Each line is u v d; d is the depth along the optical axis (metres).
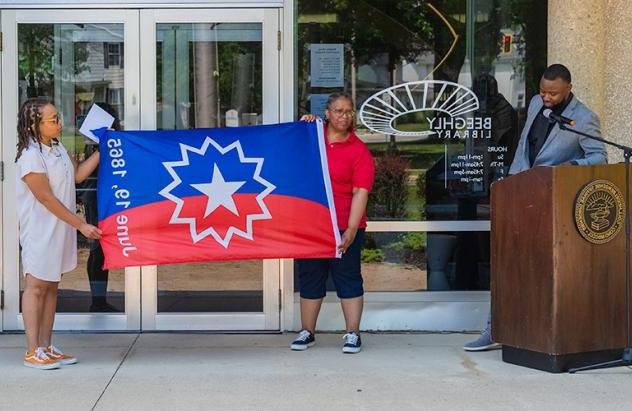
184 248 5.98
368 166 6.17
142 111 6.98
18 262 6.93
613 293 5.81
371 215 7.07
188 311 7.01
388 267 7.10
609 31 6.78
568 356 5.77
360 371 5.90
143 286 6.98
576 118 5.83
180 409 5.11
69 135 7.00
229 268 7.00
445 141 7.08
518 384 5.58
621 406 5.17
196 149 6.06
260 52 7.00
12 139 6.91
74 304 7.01
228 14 6.94
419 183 7.08
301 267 6.49
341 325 7.04
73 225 5.78
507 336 5.99
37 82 6.96
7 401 5.25
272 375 5.80
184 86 7.00
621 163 5.78
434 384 5.60
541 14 7.11
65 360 6.02
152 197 5.98
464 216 7.10
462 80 7.08
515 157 6.21
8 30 6.91
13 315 6.95
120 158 6.02
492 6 7.10
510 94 7.11
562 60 6.87
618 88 6.75
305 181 6.11
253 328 7.01
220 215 6.03
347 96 6.16
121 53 6.97
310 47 7.02
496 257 6.03
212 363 6.10
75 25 6.95
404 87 7.07
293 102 7.00
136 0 6.91
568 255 5.66
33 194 5.70
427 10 7.07
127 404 5.20
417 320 7.07
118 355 6.32
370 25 7.03
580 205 5.63
